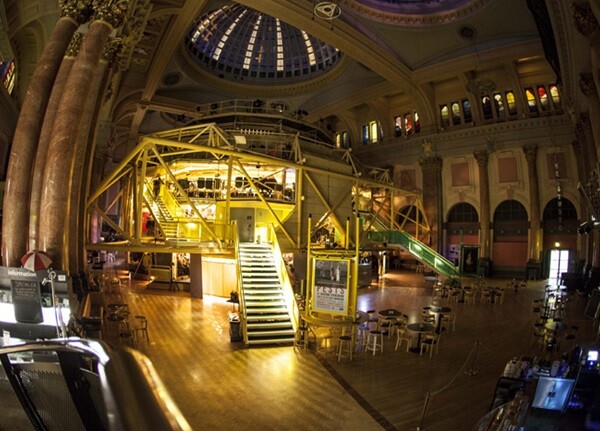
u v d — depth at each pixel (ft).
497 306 64.75
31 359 8.08
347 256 43.60
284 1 75.25
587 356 19.25
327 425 24.71
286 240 68.49
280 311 46.68
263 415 25.86
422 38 95.30
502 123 104.32
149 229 97.66
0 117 54.60
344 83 119.34
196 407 26.81
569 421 17.08
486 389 30.78
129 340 41.09
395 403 28.14
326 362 36.81
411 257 119.85
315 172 70.85
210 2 80.18
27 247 31.37
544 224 100.78
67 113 31.99
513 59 93.30
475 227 110.22
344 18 85.71
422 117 116.47
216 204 74.95
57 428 6.12
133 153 54.39
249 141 74.23
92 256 96.89
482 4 83.97
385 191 115.44
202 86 120.47
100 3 34.19
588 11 40.78
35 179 32.12
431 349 39.09
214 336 44.14
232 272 65.41
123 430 4.26
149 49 85.35
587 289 74.69
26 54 58.29
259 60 128.47
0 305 26.61
